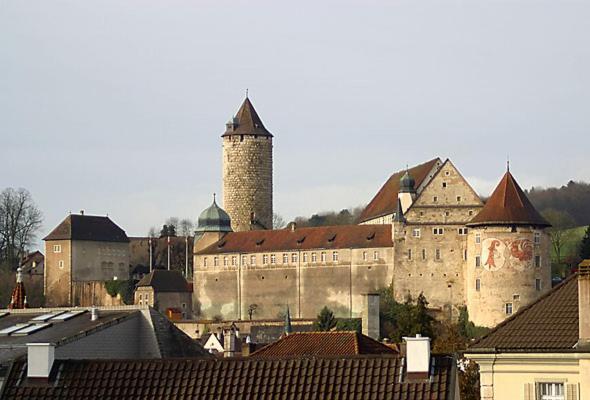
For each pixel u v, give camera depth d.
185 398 86.75
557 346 88.75
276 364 87.06
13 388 89.31
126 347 118.38
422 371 84.00
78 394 88.44
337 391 84.31
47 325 121.06
